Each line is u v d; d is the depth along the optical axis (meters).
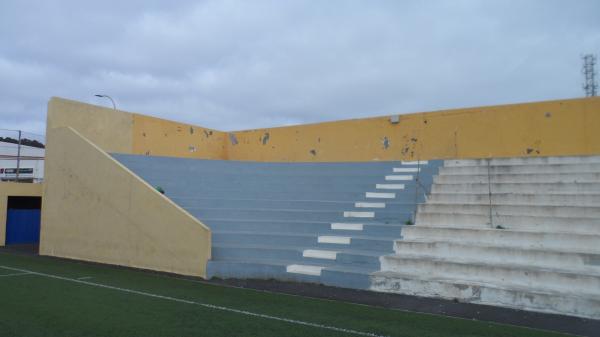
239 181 14.41
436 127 13.96
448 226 9.79
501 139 12.94
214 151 17.91
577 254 7.55
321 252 9.32
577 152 11.88
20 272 10.07
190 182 13.80
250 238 10.42
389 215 10.60
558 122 12.20
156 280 9.10
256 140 17.67
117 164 11.21
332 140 15.89
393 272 8.33
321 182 13.72
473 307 6.98
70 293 7.96
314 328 6.00
